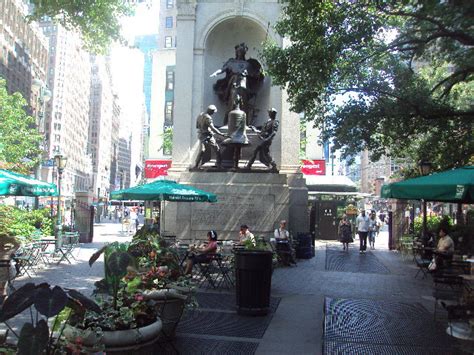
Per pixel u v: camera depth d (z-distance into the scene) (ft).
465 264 32.71
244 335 22.35
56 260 48.03
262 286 26.21
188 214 56.65
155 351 19.65
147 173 128.88
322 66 37.65
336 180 97.19
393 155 56.08
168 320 20.25
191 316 25.71
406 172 72.64
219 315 26.20
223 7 66.23
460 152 50.19
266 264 26.30
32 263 40.47
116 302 15.46
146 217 84.53
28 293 11.10
